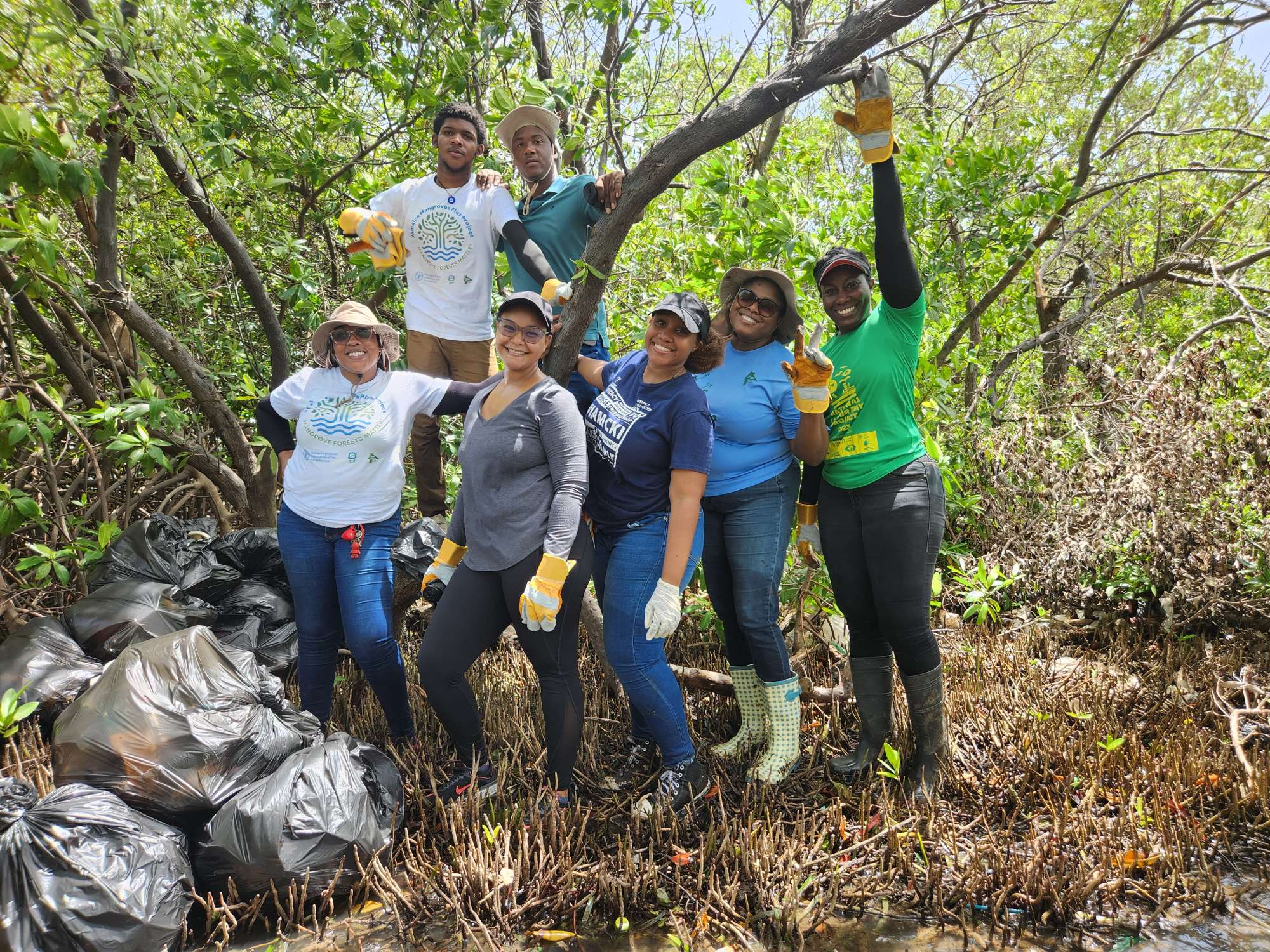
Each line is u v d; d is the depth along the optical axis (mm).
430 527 3898
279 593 3918
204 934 2340
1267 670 3623
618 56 3678
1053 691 3613
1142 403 4391
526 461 2578
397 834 2699
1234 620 3990
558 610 2578
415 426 3953
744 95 2463
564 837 2598
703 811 2852
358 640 2947
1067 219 6824
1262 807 2697
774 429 2852
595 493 2785
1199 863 2500
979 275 5645
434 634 2666
